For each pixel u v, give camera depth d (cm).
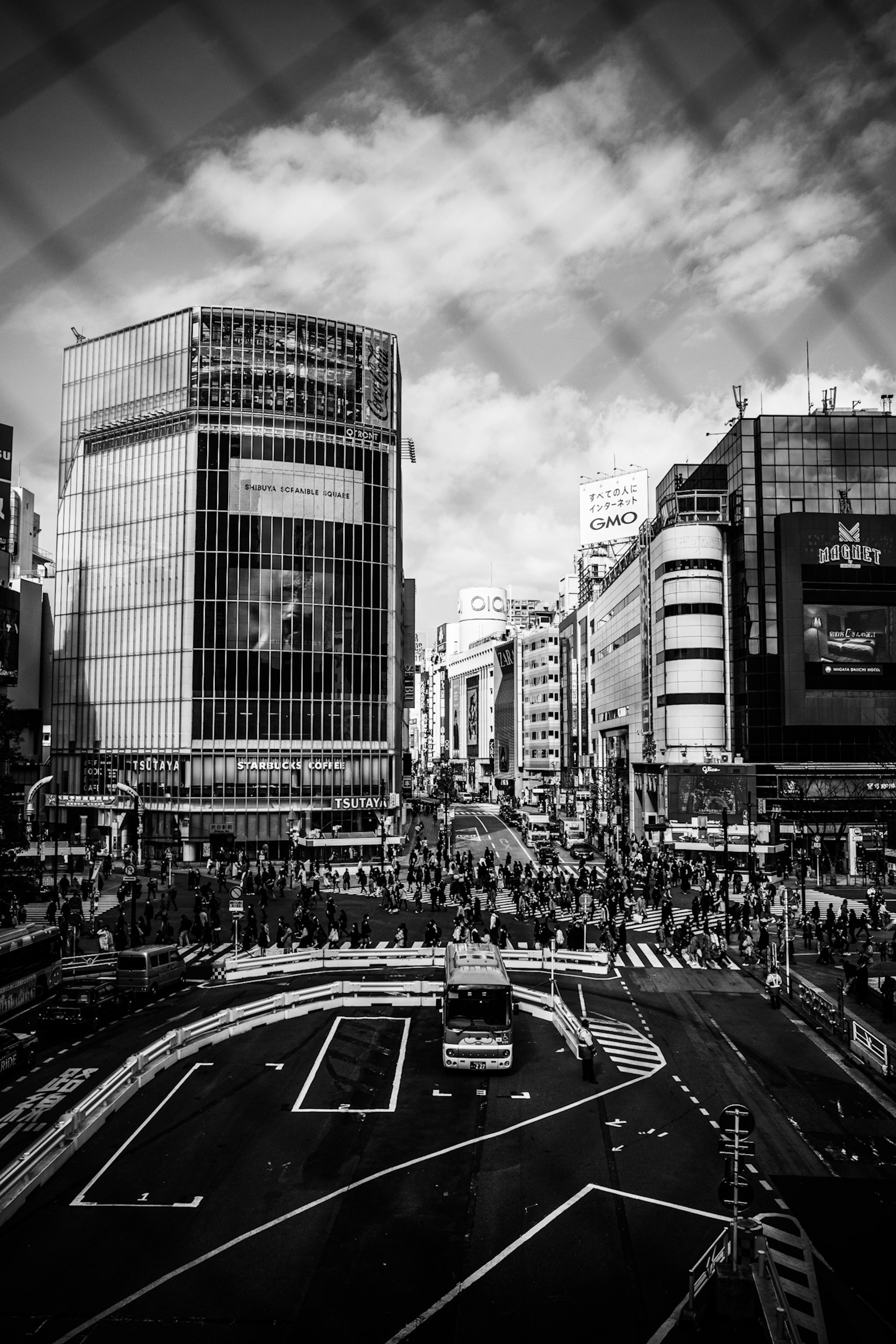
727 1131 1382
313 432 8644
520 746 17712
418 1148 1944
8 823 4906
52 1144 1828
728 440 8944
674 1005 3284
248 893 5809
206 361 8500
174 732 8288
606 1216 1627
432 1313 1315
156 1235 1541
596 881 5894
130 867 6456
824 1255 1490
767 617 8275
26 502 11106
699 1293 1321
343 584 8669
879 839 7194
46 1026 2773
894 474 8506
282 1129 2048
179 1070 2483
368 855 8138
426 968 3775
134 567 8656
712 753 8394
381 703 8775
